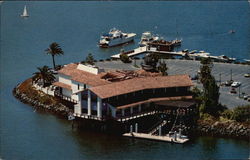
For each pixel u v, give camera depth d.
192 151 187.12
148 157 183.12
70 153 187.62
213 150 187.62
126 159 181.75
